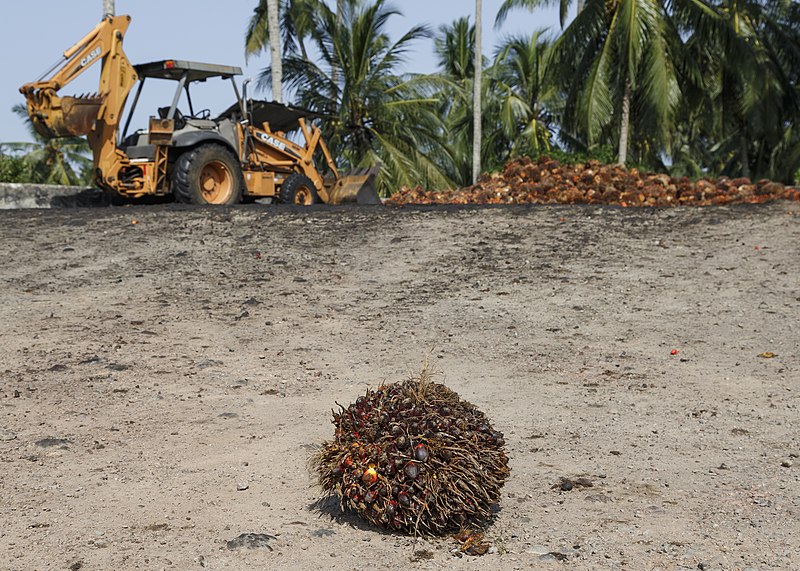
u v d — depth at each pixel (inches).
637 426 219.0
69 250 450.9
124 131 663.1
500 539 154.8
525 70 1688.0
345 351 292.4
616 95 1157.7
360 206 572.1
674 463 193.2
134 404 235.8
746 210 506.0
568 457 197.5
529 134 1632.6
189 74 661.3
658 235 455.8
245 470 189.3
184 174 627.5
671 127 1095.0
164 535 156.0
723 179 606.5
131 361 277.7
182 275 401.7
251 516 165.2
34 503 170.2
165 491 177.2
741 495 173.9
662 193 577.6
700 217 491.8
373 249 448.1
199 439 208.5
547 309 341.4
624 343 299.0
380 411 158.9
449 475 152.9
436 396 163.3
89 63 625.9
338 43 1368.1
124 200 698.8
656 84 1065.5
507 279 386.0
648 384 254.5
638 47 1059.3
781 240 432.8
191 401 238.7
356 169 789.9
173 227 502.3
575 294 360.8
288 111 733.3
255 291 374.6
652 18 1060.5
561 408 233.9
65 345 295.9
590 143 1118.4
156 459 195.3
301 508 169.6
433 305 350.6
